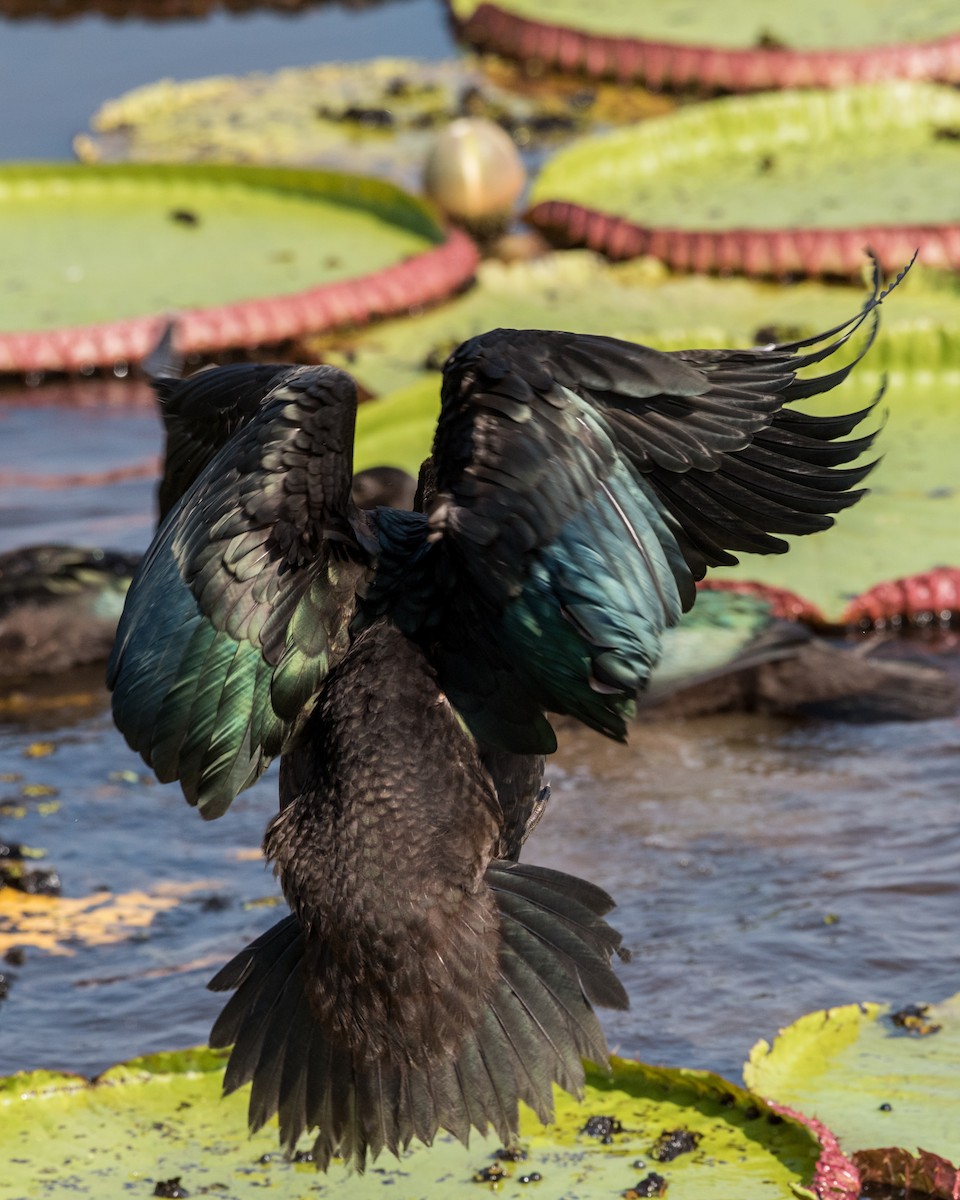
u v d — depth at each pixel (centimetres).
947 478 1452
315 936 514
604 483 481
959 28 2592
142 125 2531
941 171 2164
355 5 3098
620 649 469
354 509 524
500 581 480
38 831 1129
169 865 1089
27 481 1634
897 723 1216
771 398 486
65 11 3081
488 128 2086
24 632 1329
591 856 1063
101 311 1875
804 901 1003
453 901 507
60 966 978
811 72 2509
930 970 930
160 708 500
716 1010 904
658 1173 746
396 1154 511
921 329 1586
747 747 1197
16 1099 808
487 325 1839
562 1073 509
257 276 1948
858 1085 808
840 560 1361
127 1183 753
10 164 2208
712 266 1944
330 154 2398
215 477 504
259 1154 772
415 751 508
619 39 2620
